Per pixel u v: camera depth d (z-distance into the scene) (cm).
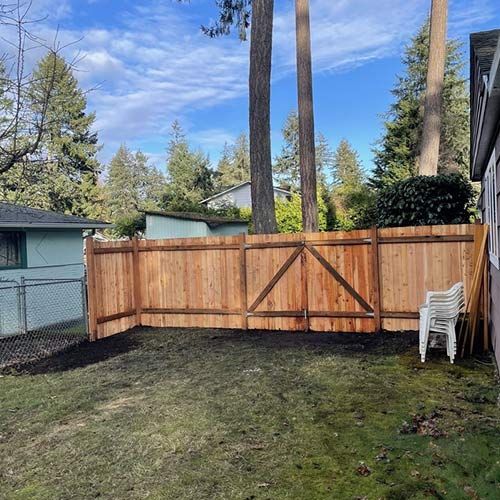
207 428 353
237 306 750
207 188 3266
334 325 702
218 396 426
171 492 265
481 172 734
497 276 460
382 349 580
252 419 368
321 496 255
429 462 287
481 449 300
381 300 676
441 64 1130
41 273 877
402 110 2231
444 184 892
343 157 4491
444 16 1117
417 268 654
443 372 475
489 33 536
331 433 336
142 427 360
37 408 414
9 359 605
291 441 325
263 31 912
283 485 268
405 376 466
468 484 261
